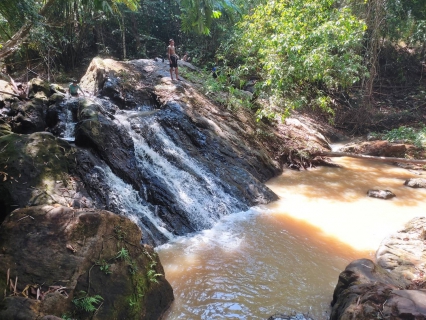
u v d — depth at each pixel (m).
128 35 20.50
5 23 8.62
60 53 16.20
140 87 12.09
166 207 7.48
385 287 4.38
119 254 4.46
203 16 6.64
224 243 6.85
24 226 4.16
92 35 19.30
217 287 5.43
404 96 20.92
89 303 3.80
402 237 7.16
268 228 7.61
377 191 10.04
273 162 11.72
